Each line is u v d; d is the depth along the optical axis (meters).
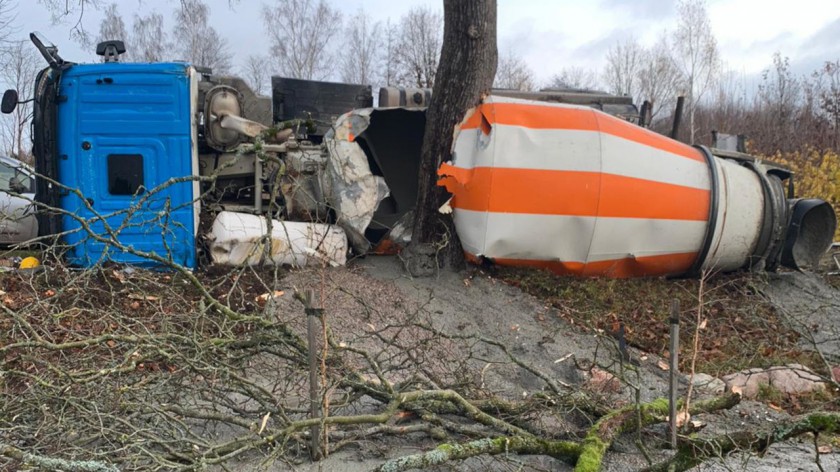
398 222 8.94
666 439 4.34
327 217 8.55
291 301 7.12
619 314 7.68
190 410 4.03
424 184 8.58
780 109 27.98
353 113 8.52
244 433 4.38
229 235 7.81
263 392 4.14
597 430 4.21
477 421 4.47
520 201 7.80
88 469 3.14
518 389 5.91
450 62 8.40
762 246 9.05
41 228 7.92
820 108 26.80
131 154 8.09
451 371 5.66
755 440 3.86
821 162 19.38
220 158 8.86
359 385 4.45
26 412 3.91
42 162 7.93
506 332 7.11
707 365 6.67
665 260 8.50
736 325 7.84
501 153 7.79
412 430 4.33
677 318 4.23
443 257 8.45
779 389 6.07
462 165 8.12
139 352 4.40
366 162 8.44
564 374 6.27
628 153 7.96
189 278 4.27
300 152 8.73
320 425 3.96
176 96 8.16
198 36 36.88
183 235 8.00
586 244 7.98
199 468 3.47
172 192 8.09
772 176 9.59
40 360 4.04
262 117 9.57
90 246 7.85
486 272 8.34
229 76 9.41
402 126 10.35
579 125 7.93
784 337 7.60
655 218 8.12
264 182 8.98
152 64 8.16
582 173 7.77
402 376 5.62
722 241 8.63
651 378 6.22
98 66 8.06
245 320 4.32
